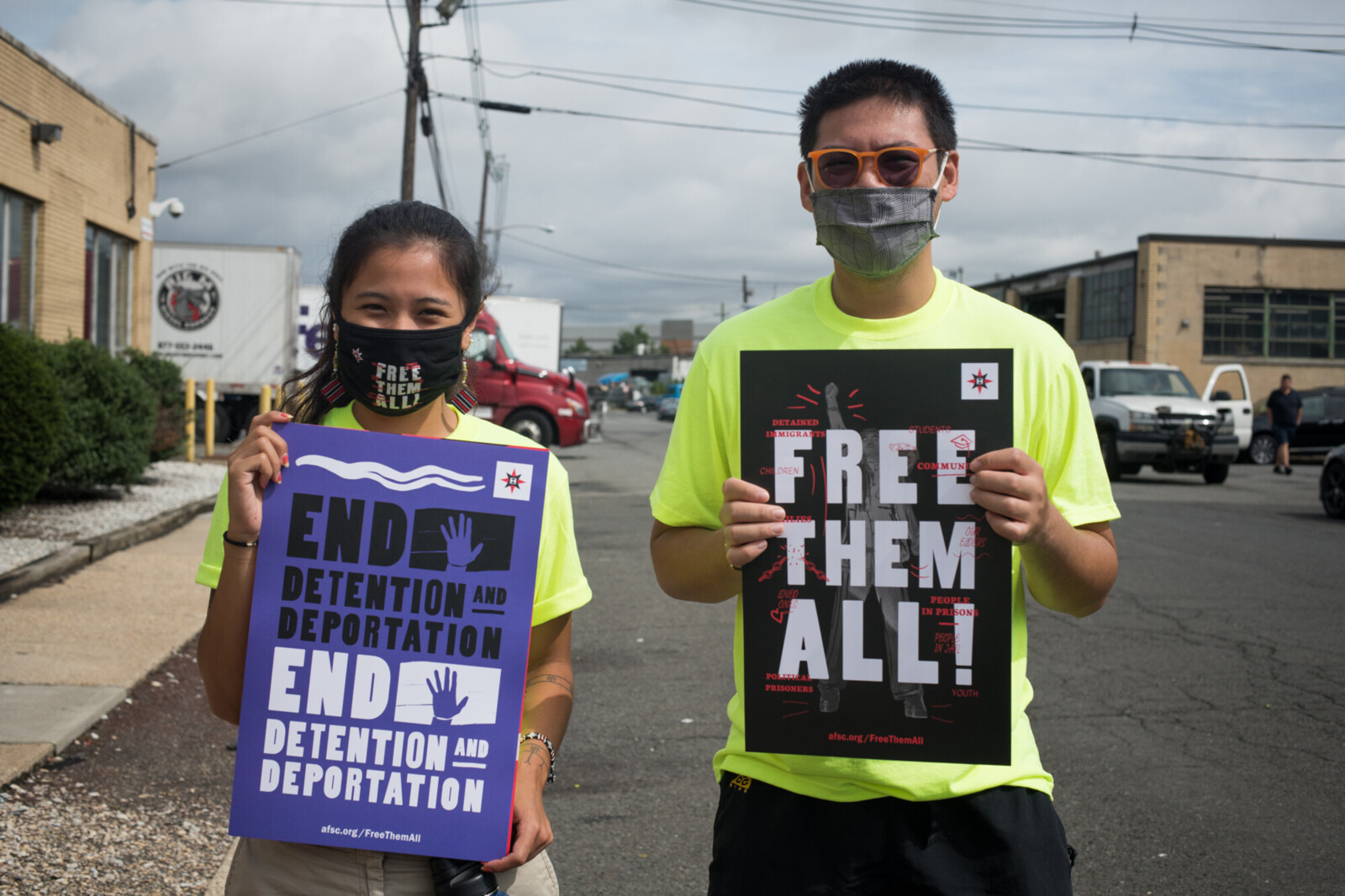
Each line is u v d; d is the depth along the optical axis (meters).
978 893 1.72
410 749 1.62
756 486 1.72
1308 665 5.85
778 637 1.73
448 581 1.66
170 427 13.65
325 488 1.66
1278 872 3.38
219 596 1.63
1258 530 11.22
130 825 3.50
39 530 8.82
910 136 1.79
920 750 1.69
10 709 4.49
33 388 7.98
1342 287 31.92
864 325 1.85
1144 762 4.34
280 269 21.45
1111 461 17.53
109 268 15.84
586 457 21.80
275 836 1.61
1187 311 31.58
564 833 3.67
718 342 1.93
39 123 12.62
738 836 1.82
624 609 7.21
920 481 1.71
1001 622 1.68
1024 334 1.81
